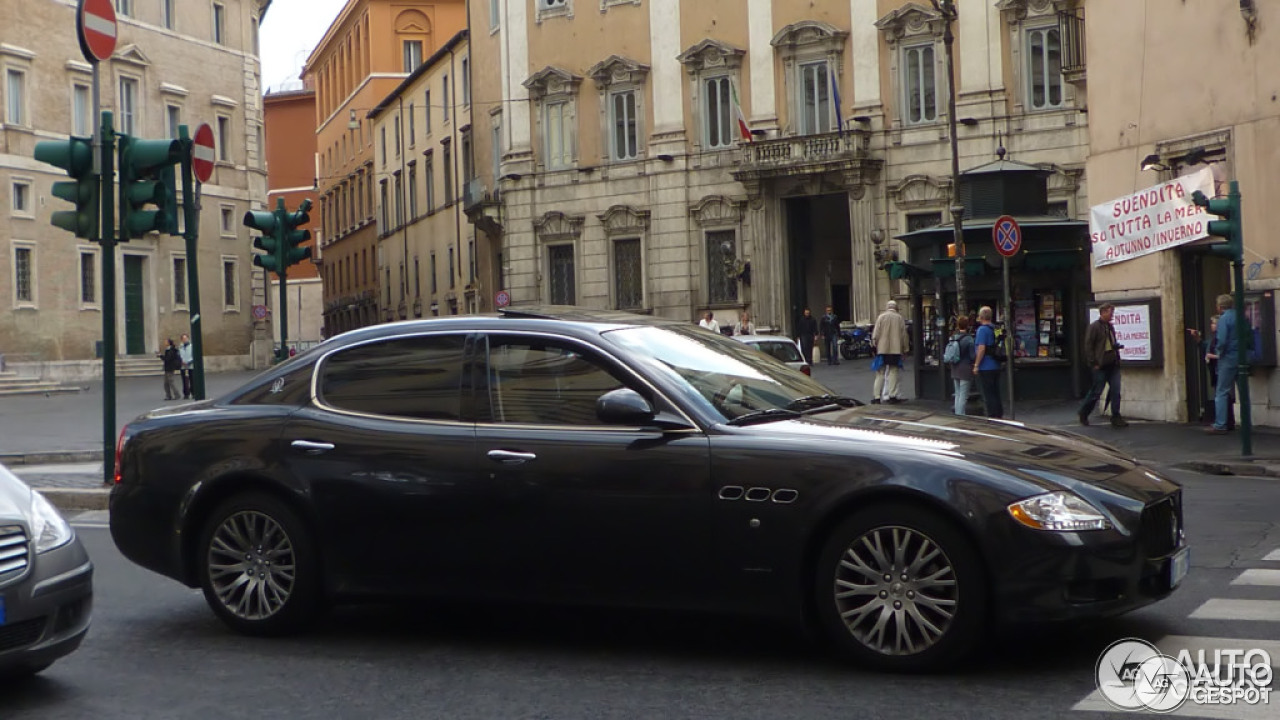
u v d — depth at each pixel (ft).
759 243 154.40
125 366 180.04
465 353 24.91
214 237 201.26
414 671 22.98
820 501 21.54
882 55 146.00
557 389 23.98
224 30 205.57
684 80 159.53
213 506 26.37
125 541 26.94
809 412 23.88
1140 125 73.41
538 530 23.36
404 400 25.14
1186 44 69.87
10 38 165.99
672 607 22.68
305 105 339.57
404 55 275.39
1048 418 76.89
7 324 164.04
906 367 134.00
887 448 21.61
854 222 147.33
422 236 231.09
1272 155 64.64
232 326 204.44
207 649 25.08
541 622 26.50
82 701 21.68
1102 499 20.89
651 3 161.89
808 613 22.02
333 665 23.59
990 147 139.03
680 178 160.25
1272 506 42.22
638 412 22.72
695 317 160.15
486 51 184.34
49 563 21.34
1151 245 72.18
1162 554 21.58
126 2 184.85
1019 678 21.12
